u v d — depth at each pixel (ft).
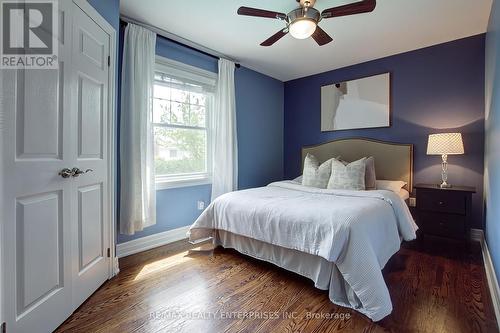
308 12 6.64
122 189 7.92
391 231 6.73
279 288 6.15
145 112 8.36
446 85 9.86
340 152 12.44
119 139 7.95
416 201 9.51
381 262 5.90
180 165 10.17
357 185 8.96
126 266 7.40
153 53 8.61
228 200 8.04
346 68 12.53
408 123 10.77
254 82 13.21
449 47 9.75
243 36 9.34
